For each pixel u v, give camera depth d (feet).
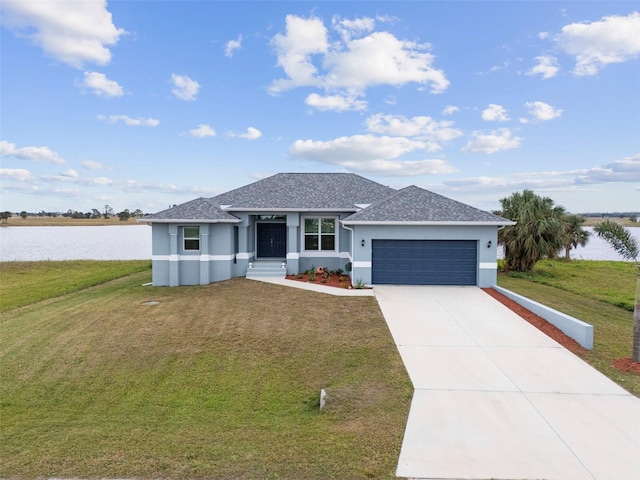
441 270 56.03
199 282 61.05
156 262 60.80
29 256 119.85
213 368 29.58
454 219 54.54
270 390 26.18
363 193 70.85
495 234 54.54
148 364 30.40
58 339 36.17
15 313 49.21
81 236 187.11
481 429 19.77
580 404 22.57
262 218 69.21
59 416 23.17
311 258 66.74
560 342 33.45
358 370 28.25
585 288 63.72
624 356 30.86
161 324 40.09
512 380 25.91
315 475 16.08
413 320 39.63
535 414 21.35
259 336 35.94
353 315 41.65
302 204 65.62
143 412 23.54
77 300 55.36
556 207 76.84
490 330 36.52
